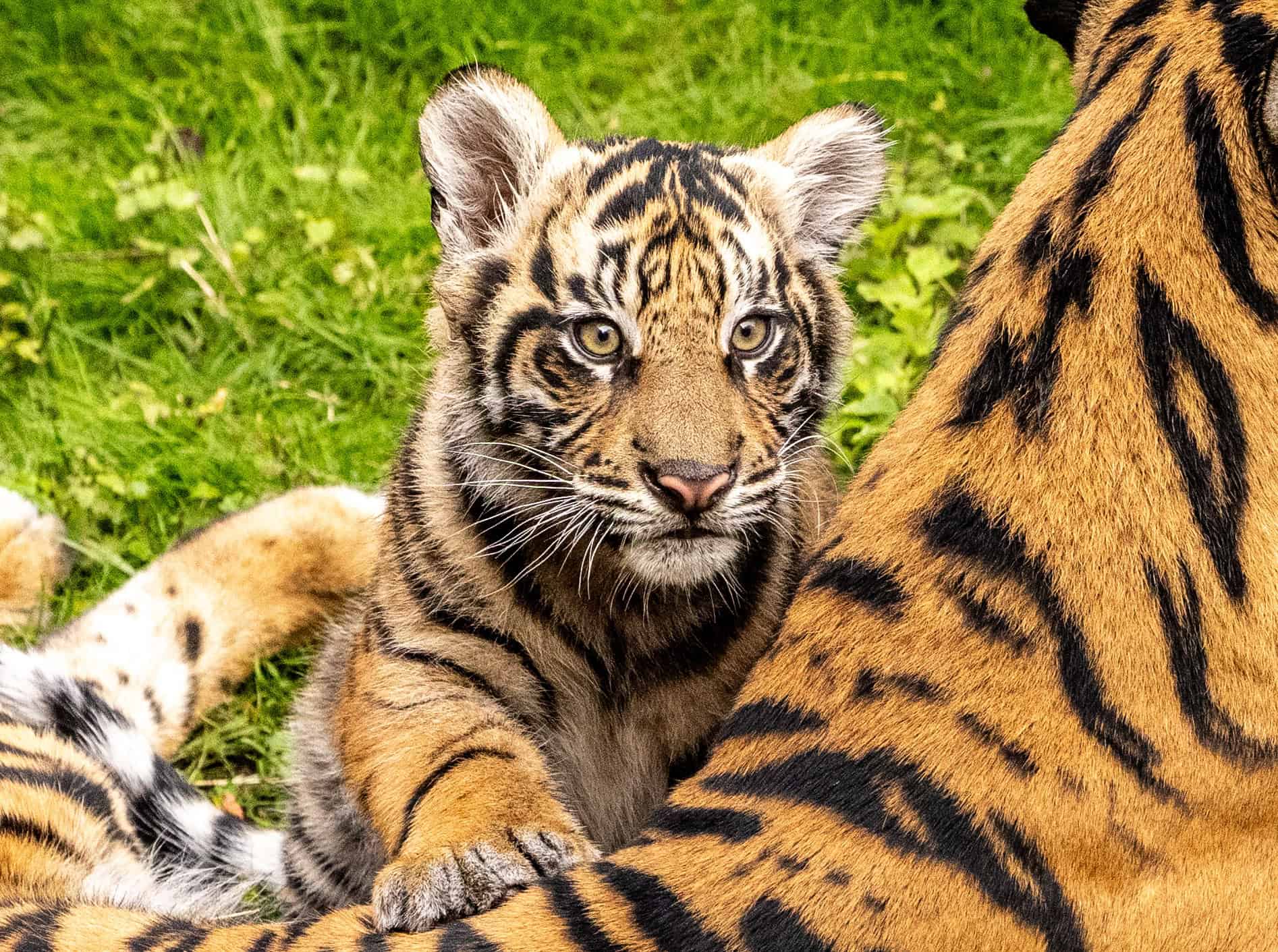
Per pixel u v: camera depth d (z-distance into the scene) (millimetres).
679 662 5590
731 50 10078
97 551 7625
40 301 8703
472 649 5465
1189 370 3432
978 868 3350
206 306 8727
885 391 7629
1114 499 3438
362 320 8555
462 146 5887
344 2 10438
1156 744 3375
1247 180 3471
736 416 5270
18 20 10672
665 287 5281
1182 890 3420
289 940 3988
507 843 4469
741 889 3428
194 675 7086
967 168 9188
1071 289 3578
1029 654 3439
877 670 3557
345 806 5973
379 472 7867
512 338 5547
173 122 10016
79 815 5707
